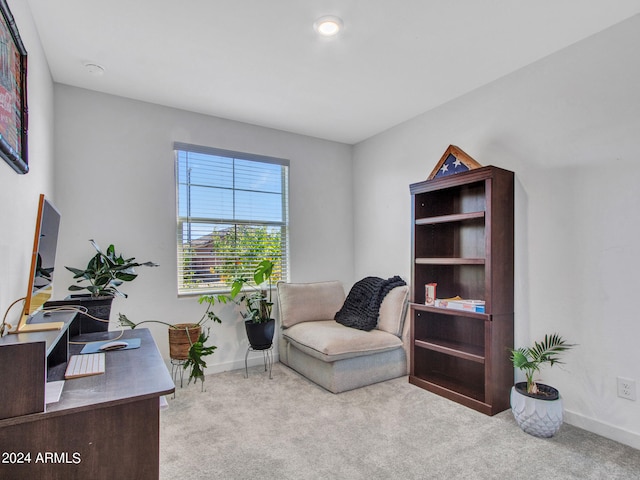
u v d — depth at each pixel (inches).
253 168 142.9
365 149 160.2
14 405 40.8
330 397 107.8
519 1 73.3
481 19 79.1
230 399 106.4
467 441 82.1
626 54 80.6
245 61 96.0
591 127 86.7
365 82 108.2
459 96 118.1
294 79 106.1
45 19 77.8
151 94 115.4
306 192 155.2
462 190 118.1
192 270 129.0
